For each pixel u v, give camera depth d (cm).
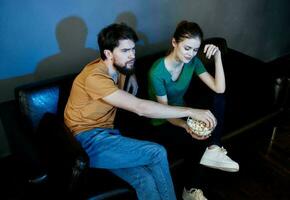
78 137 167
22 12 181
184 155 183
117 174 167
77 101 167
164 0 236
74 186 146
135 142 163
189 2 253
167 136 190
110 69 167
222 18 287
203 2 263
